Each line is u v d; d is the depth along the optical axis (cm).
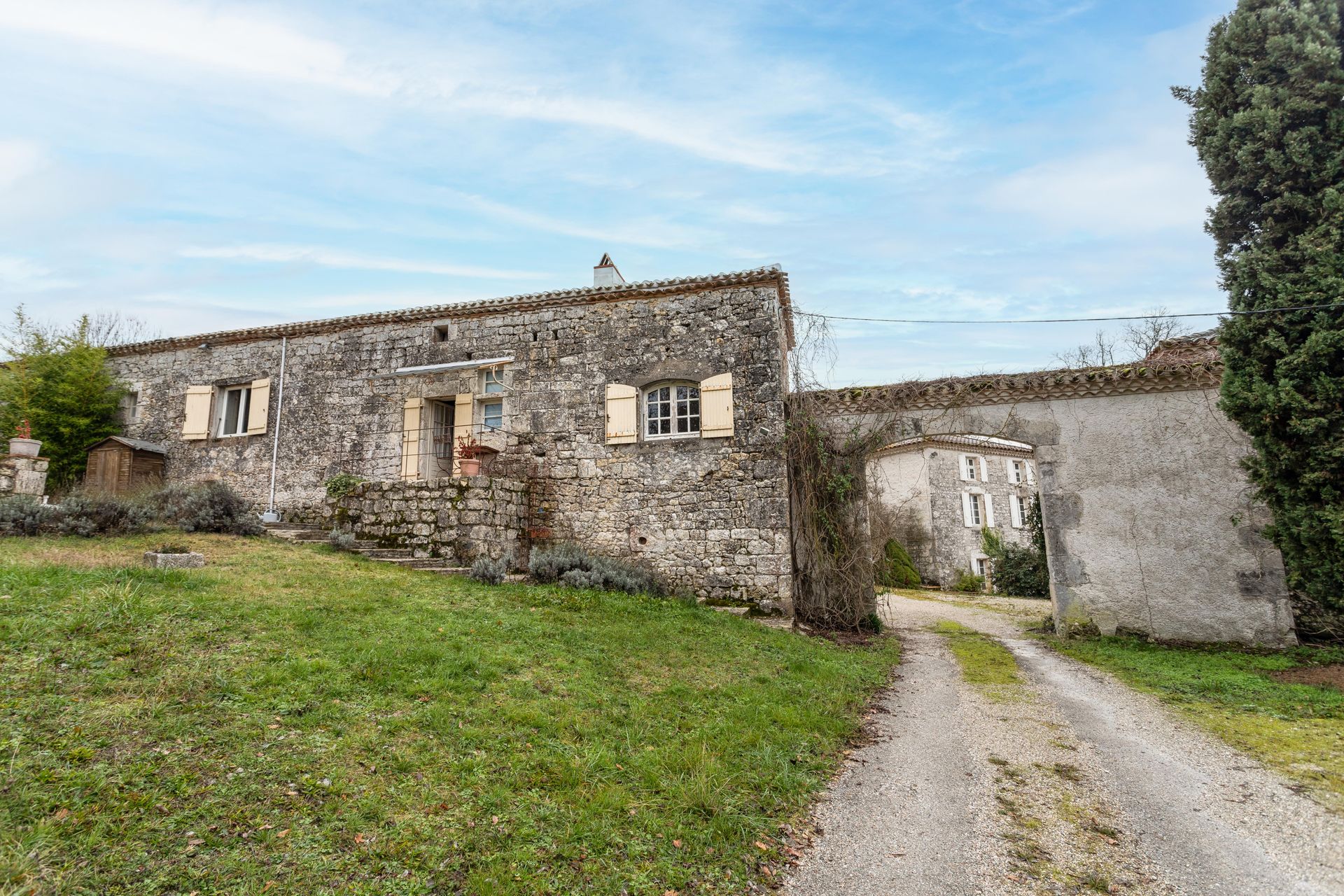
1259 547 965
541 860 308
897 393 1101
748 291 1096
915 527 2394
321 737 384
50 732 339
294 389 1312
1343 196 791
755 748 469
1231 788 437
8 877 238
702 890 306
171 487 1076
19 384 1320
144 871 260
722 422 1065
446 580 862
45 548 738
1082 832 374
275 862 278
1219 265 906
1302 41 841
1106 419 1053
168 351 1420
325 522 1234
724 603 1013
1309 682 725
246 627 536
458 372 1235
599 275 1259
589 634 694
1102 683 743
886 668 804
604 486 1114
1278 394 809
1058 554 1048
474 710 454
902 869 333
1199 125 926
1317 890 314
